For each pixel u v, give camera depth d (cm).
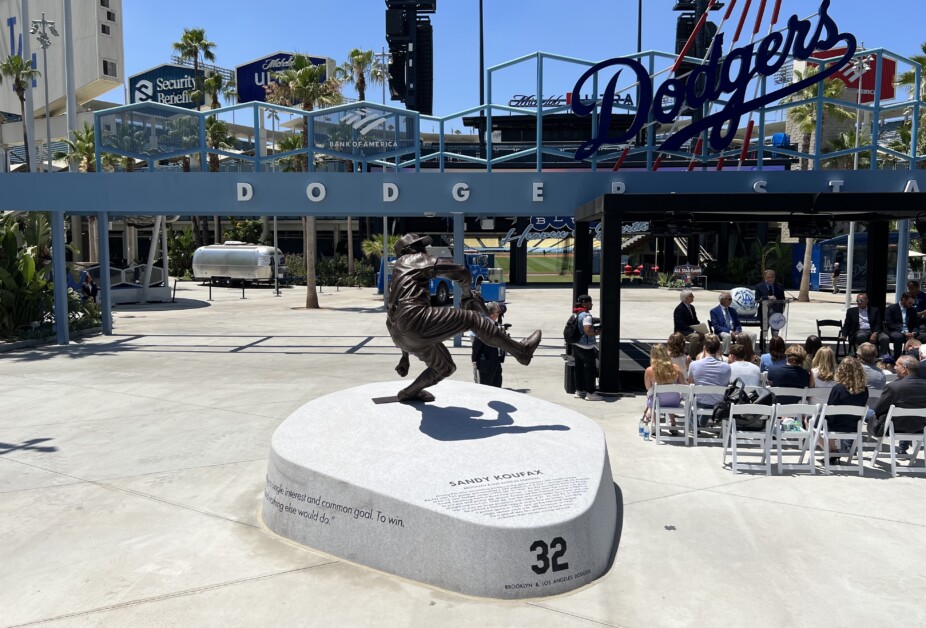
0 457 753
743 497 620
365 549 486
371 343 1769
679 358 901
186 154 1599
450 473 508
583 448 566
